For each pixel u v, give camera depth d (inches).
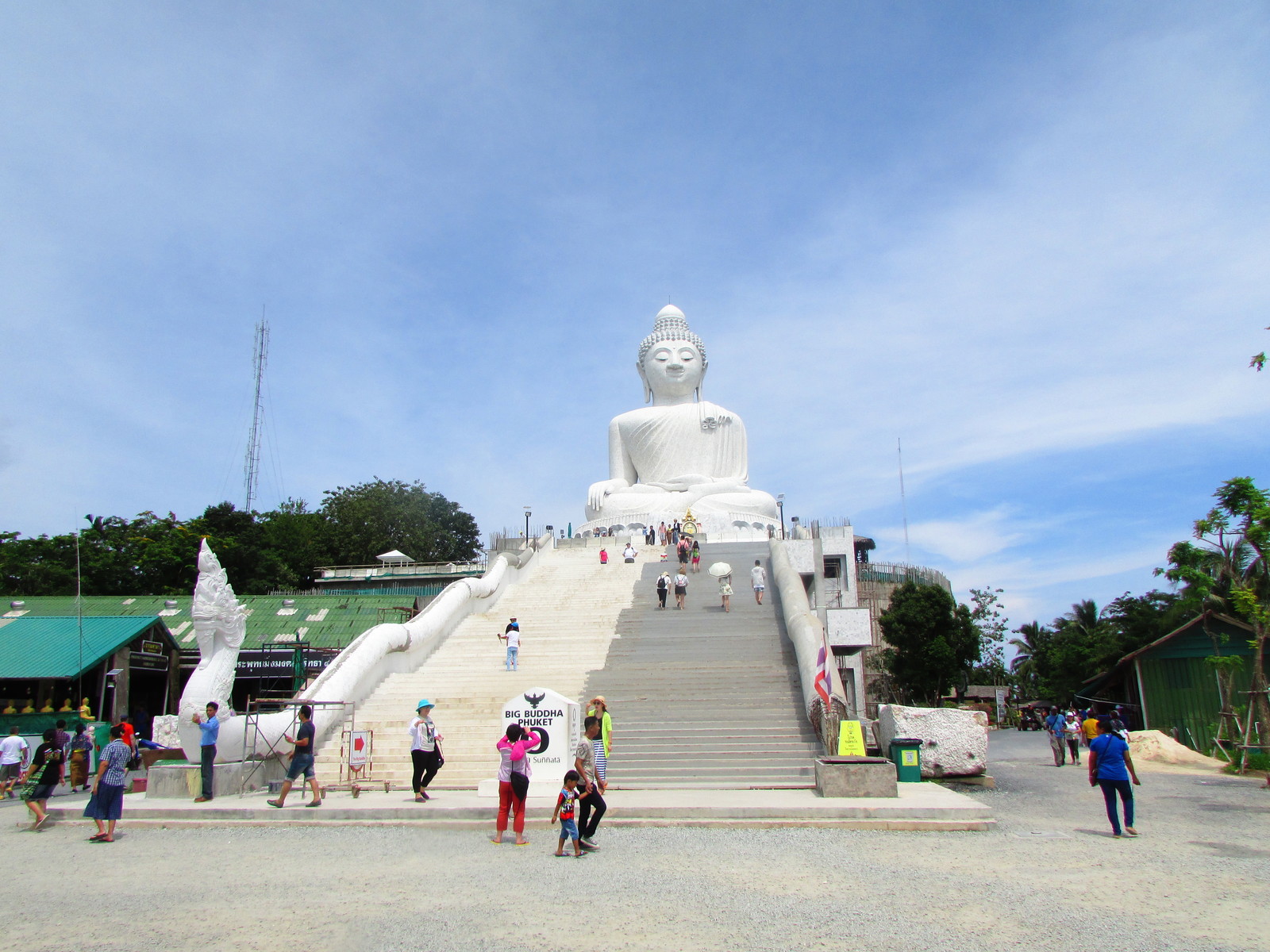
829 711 627.5
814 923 310.7
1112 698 1317.7
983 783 690.8
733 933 300.7
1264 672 887.1
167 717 897.5
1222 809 576.7
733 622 916.0
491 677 812.0
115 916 331.9
